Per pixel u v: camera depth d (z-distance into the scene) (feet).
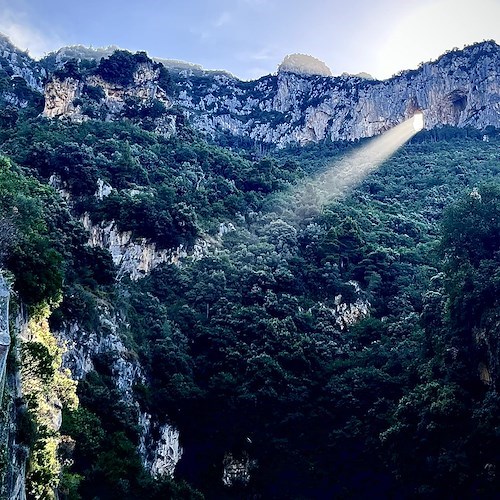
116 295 273.75
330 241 350.64
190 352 286.66
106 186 345.92
